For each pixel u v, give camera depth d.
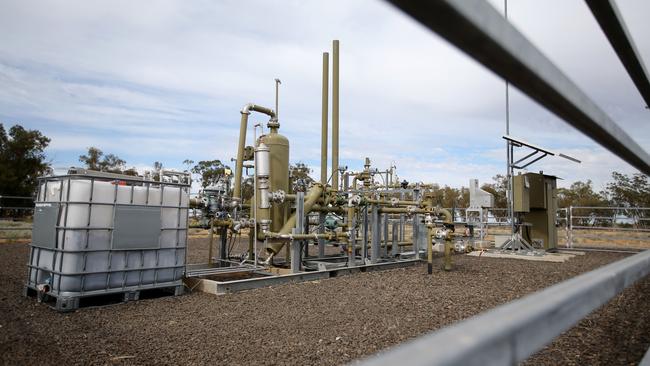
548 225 11.94
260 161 7.12
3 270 7.07
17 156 30.42
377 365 0.22
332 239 7.46
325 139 9.90
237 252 11.60
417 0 0.25
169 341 3.43
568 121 0.62
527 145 10.56
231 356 3.08
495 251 11.22
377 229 8.42
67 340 3.44
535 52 0.42
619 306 4.64
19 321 4.04
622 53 0.82
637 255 0.85
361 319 4.15
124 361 2.97
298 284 6.26
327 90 10.02
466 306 4.75
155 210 5.25
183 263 5.50
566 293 0.45
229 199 7.27
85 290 4.65
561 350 3.10
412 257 9.68
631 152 0.92
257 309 4.59
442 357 0.22
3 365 2.85
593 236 15.34
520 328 0.32
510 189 11.10
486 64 0.37
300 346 3.31
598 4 0.65
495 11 0.33
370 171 9.79
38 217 5.04
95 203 4.76
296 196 7.07
